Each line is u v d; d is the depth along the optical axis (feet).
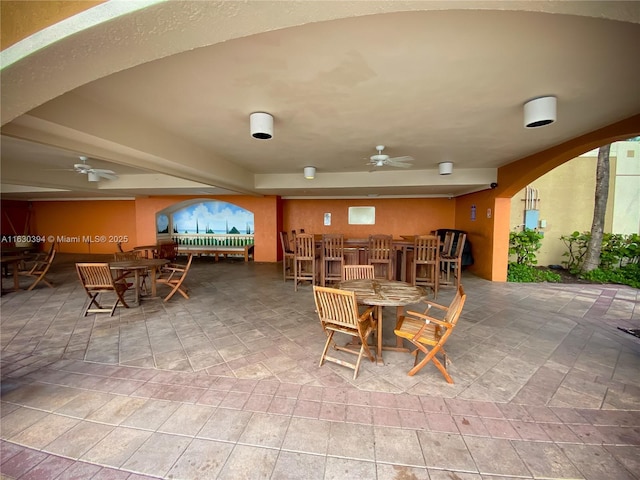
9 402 6.97
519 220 24.22
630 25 4.97
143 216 30.07
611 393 7.40
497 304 15.08
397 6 3.51
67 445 5.68
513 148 13.91
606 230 23.94
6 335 11.02
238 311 13.93
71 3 3.56
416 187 21.50
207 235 33.65
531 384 7.79
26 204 33.96
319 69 6.54
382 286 10.23
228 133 11.37
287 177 21.65
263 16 3.58
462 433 6.00
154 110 8.94
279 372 8.36
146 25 3.56
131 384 7.74
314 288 8.19
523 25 5.03
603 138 10.67
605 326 12.03
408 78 7.03
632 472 5.10
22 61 3.89
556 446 5.67
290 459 5.36
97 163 17.02
